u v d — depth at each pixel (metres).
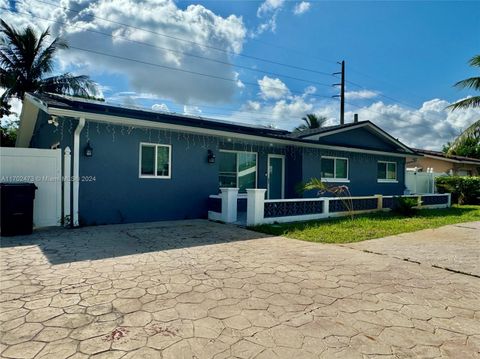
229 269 4.32
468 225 9.01
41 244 5.58
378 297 3.42
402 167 16.14
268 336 2.53
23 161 7.09
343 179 13.33
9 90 19.03
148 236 6.49
